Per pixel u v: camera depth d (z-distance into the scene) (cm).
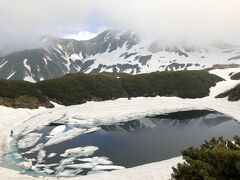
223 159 1498
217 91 12594
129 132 7112
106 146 5984
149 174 3959
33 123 7919
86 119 8488
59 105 10094
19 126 7588
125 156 5325
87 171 4662
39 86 10725
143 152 5528
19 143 6294
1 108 8606
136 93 12100
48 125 7850
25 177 4328
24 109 8981
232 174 1472
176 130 7250
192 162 1641
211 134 6769
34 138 6625
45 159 5319
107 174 4222
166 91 12262
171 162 4578
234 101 10588
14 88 9856
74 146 6031
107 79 12631
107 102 10794
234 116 8544
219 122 8000
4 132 7056
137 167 4525
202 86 12762
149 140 6375
